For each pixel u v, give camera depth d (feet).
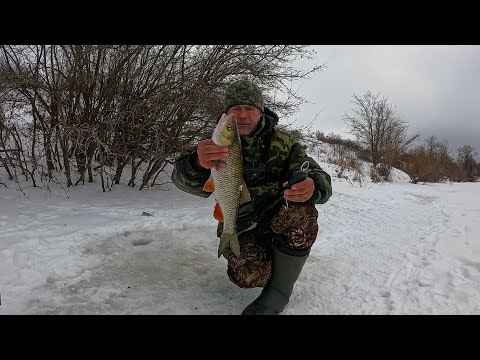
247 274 5.32
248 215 5.55
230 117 4.70
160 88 11.82
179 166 5.39
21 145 11.32
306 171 5.13
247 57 12.64
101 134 11.56
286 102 14.12
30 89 11.03
